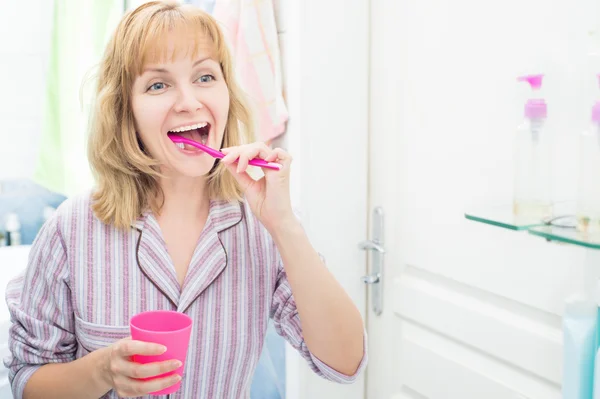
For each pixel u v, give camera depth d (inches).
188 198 38.6
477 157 52.2
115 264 37.1
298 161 62.2
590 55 42.1
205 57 35.5
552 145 45.5
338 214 64.6
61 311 37.6
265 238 39.6
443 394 59.2
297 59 60.9
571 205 43.7
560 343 47.0
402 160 61.4
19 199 86.3
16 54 85.1
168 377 30.3
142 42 34.2
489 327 53.1
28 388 36.3
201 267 37.6
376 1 62.7
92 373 32.9
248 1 62.7
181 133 37.8
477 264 53.4
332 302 35.4
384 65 62.4
